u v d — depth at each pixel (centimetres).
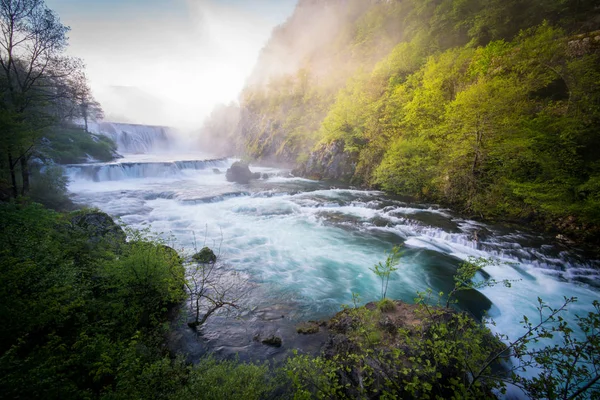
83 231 985
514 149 1672
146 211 2000
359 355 538
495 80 1817
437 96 2394
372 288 1062
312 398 495
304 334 750
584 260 1236
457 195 2077
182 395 429
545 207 1497
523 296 1006
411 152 2447
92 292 724
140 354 569
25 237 740
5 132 1179
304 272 1185
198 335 732
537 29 2223
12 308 492
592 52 1688
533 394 329
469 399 355
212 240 1519
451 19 3641
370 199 2384
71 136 3494
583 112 1622
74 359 472
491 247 1364
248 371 519
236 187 2972
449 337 510
